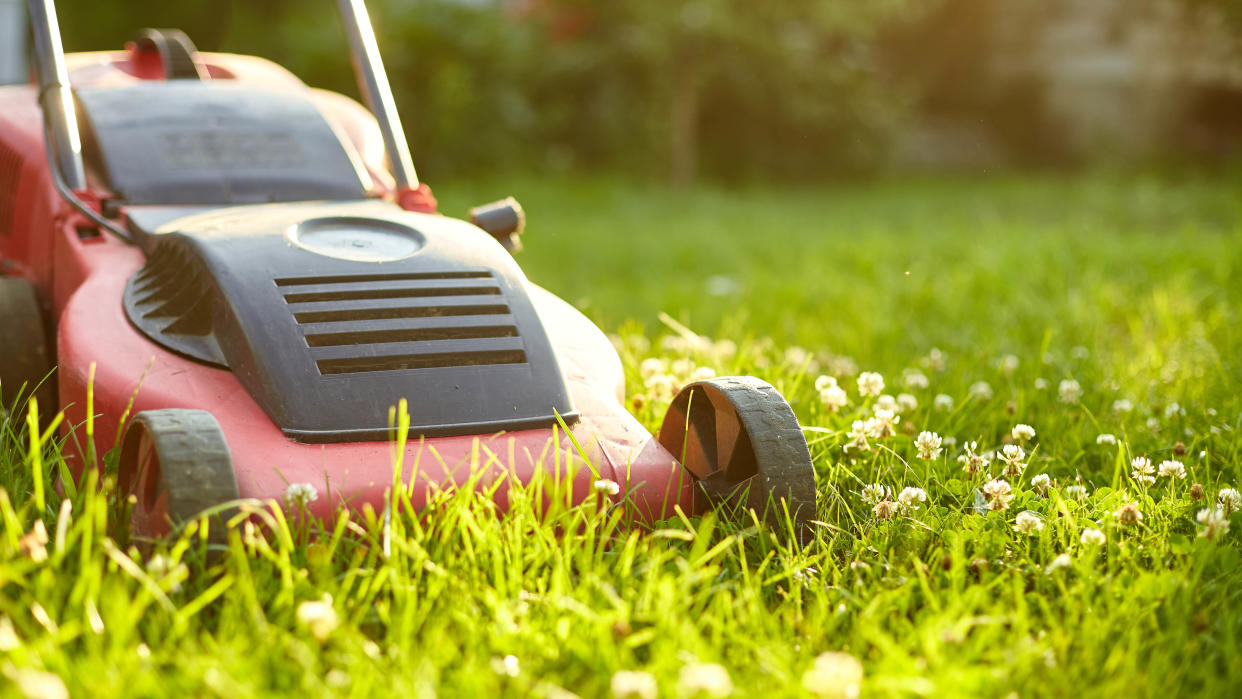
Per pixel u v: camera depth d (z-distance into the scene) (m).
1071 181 12.62
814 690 1.53
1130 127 14.58
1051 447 2.90
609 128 12.35
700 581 1.99
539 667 1.70
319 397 2.11
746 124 12.98
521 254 7.25
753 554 2.10
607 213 9.62
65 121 2.96
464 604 1.82
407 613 1.71
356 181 3.09
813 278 6.04
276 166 3.02
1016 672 1.68
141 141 2.98
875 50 15.26
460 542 2.02
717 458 2.26
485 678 1.61
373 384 2.14
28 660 1.55
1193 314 4.58
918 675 1.63
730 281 6.23
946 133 15.18
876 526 2.25
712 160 12.98
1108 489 2.40
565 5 12.52
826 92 12.73
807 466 2.09
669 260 7.07
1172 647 1.78
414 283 2.30
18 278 2.84
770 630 1.81
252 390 2.14
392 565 1.84
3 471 2.20
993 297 5.32
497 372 2.23
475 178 11.27
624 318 5.15
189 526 1.74
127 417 2.16
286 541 1.83
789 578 1.96
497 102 11.62
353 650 1.65
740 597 1.88
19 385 2.64
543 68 12.43
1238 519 2.25
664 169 12.38
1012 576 2.05
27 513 2.07
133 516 2.00
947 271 6.08
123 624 1.61
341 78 10.77
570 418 2.23
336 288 2.26
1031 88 15.12
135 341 2.31
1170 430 2.97
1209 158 13.85
